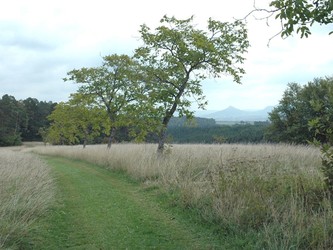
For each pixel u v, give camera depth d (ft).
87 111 93.86
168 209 27.12
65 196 33.12
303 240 16.80
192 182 29.66
